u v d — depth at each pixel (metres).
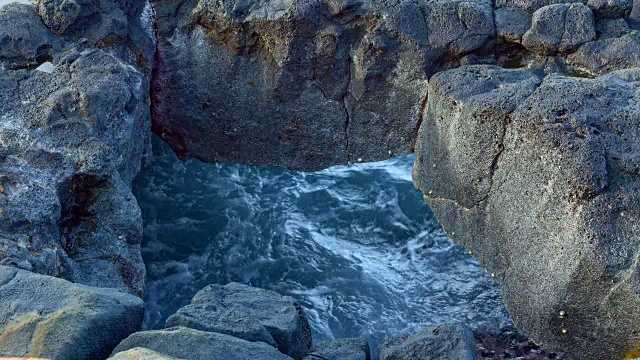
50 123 7.18
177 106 9.07
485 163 7.19
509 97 7.00
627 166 6.32
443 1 8.16
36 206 6.56
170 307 7.90
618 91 6.79
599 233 6.26
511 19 8.01
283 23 8.22
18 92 7.46
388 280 8.27
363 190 9.24
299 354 6.07
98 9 8.30
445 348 6.38
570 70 7.86
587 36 7.77
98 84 7.42
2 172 6.75
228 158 9.22
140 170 8.98
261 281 8.24
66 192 6.91
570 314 6.61
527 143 6.73
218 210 8.85
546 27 7.81
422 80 8.19
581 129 6.47
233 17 8.38
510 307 7.23
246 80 8.70
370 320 7.84
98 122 7.27
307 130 8.79
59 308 5.23
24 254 6.24
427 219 8.91
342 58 8.36
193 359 4.96
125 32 8.37
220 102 8.89
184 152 9.34
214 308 5.95
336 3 8.12
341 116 8.62
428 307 7.97
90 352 5.05
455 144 7.43
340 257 8.52
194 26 8.68
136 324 5.44
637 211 6.24
